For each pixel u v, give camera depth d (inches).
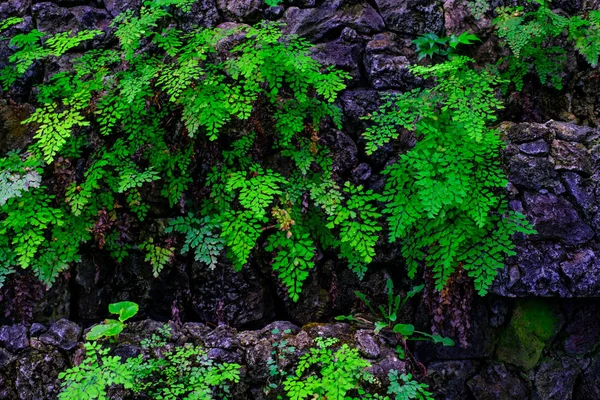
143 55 165.9
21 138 169.2
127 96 149.3
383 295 175.2
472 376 170.1
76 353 151.0
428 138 152.2
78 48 176.7
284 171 169.9
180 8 177.3
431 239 155.9
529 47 174.6
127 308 150.9
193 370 144.8
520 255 155.3
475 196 149.1
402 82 174.7
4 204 151.6
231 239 152.3
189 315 172.2
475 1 180.4
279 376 148.8
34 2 177.3
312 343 152.3
